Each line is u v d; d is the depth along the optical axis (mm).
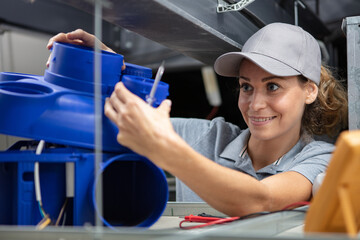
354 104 1245
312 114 1598
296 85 1390
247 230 645
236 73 1556
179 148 816
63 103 769
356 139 525
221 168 910
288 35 1349
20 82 829
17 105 738
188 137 1834
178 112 2557
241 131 1800
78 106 785
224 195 924
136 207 913
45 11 1547
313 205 608
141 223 867
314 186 1109
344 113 1731
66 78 813
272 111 1391
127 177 914
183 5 1066
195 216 1024
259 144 1544
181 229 858
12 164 771
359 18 1240
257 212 947
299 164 1321
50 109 754
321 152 1398
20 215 734
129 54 1884
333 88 1660
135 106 787
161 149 806
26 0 1500
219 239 535
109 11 974
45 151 816
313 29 2240
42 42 1571
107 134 816
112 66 853
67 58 816
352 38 1251
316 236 501
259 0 1505
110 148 820
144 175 907
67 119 768
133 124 787
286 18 1798
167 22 1085
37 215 748
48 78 838
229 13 1356
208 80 2211
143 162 905
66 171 757
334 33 2523
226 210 969
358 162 534
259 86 1379
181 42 1326
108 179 890
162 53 1903
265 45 1323
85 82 821
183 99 2559
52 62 844
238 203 952
